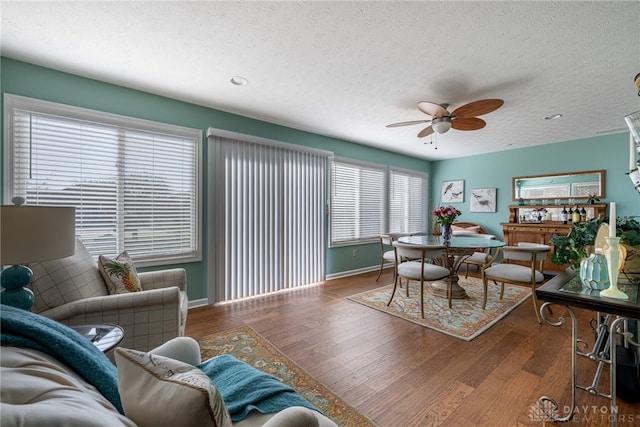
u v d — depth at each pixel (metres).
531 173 5.09
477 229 5.49
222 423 0.65
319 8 1.71
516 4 1.64
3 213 1.14
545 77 2.53
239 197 3.51
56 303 1.67
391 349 2.25
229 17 1.79
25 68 2.31
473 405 1.61
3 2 1.63
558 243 1.78
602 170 4.38
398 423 1.47
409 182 6.06
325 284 4.27
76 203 2.54
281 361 2.07
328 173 4.54
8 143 2.24
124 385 0.69
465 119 2.91
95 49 2.15
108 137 2.69
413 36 1.97
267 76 2.58
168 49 2.15
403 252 3.13
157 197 2.97
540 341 2.38
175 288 1.86
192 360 1.24
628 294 1.28
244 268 3.55
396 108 3.36
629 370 1.62
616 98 2.97
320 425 0.93
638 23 1.78
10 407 0.44
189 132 3.16
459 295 3.56
